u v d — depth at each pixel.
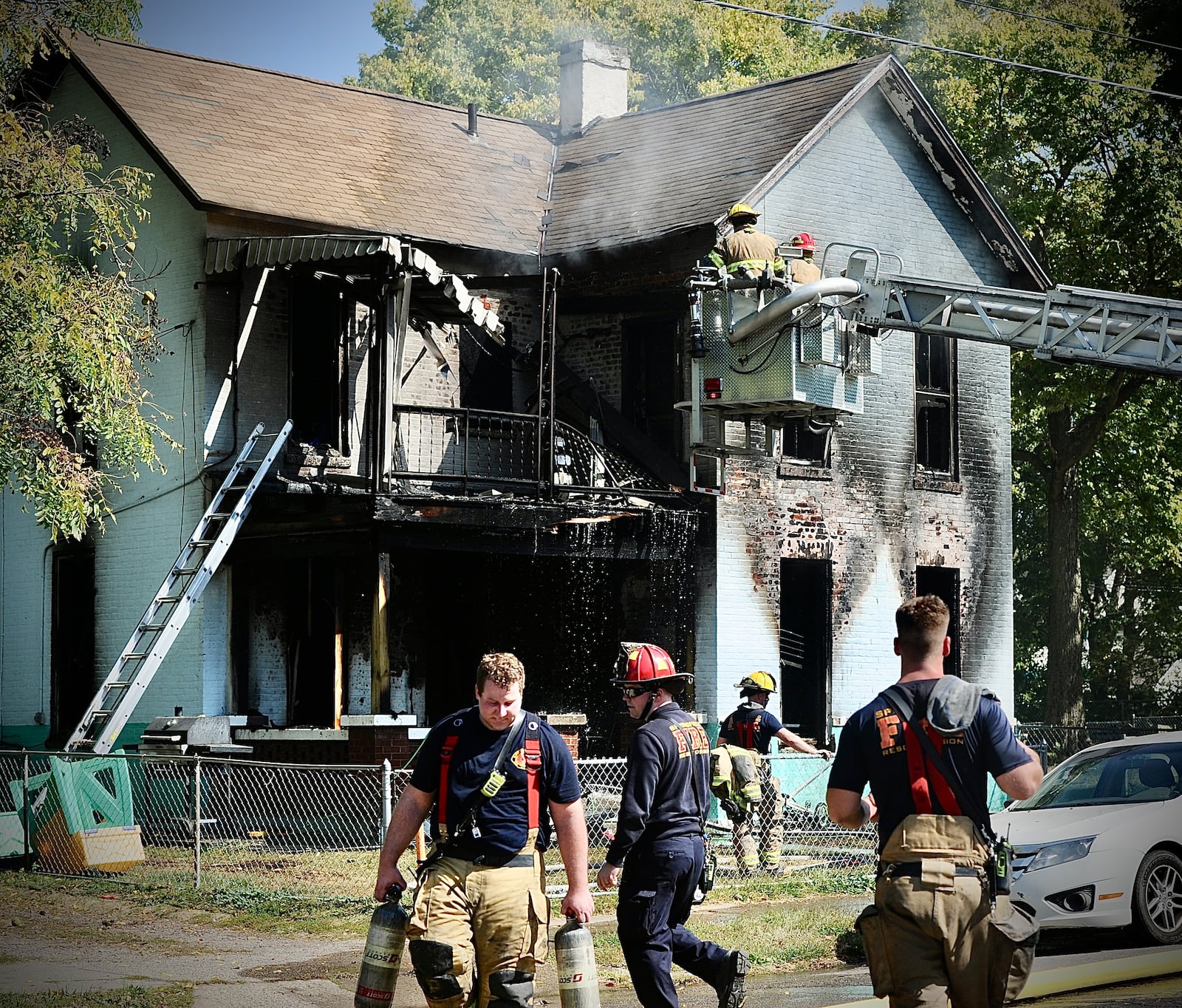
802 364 15.09
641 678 7.13
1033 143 27.64
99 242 15.77
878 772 5.49
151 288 17.77
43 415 14.80
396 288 15.77
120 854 13.05
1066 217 26.92
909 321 15.09
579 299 19.44
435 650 18.28
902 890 5.32
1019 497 33.66
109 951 9.52
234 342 17.27
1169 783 10.93
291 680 17.59
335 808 15.46
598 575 18.73
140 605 17.75
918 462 20.61
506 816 6.09
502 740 6.15
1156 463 30.58
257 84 20.59
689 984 8.69
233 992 8.20
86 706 18.77
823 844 14.89
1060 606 28.58
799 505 18.75
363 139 20.44
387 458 15.59
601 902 11.34
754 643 18.06
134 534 17.91
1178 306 14.22
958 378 20.84
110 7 16.48
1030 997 8.29
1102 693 36.62
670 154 20.58
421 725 17.97
